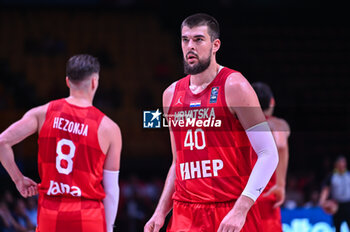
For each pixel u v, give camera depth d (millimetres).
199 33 7777
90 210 8844
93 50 49219
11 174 8906
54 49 48875
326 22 47000
